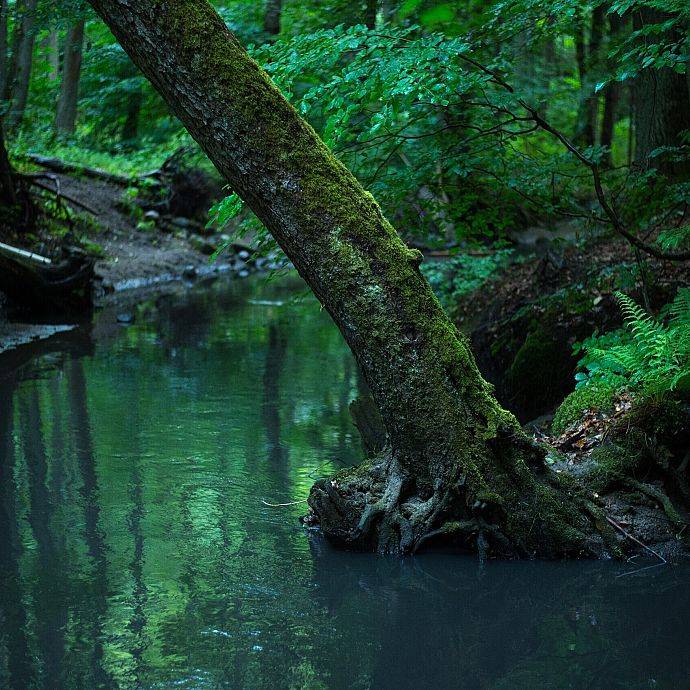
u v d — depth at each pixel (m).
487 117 6.87
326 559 4.86
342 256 4.79
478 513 4.86
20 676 3.55
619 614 4.18
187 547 5.00
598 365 6.46
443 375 4.87
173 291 17.34
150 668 3.63
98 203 20.92
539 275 9.66
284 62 5.99
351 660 3.72
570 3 6.20
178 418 7.94
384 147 7.05
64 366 10.24
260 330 13.01
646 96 9.45
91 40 26.72
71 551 4.93
